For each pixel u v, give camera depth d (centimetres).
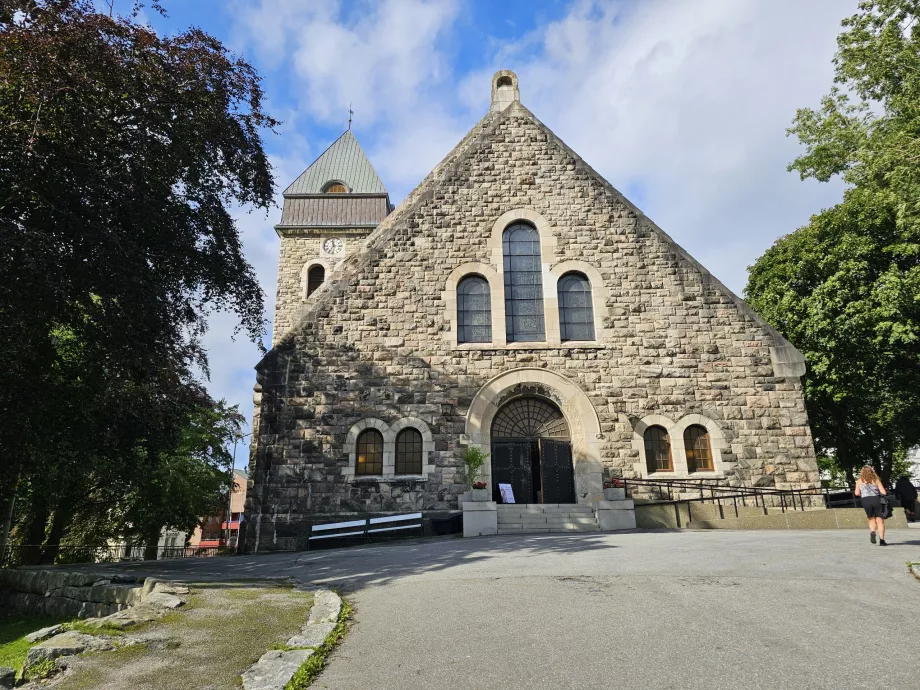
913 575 837
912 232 1906
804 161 2150
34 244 1146
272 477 1795
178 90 1387
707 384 1911
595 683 474
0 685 500
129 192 1320
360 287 1981
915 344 2202
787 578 830
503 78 2519
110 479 2533
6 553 2247
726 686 462
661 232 2053
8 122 1171
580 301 2011
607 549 1159
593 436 1852
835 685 460
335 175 3931
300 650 562
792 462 1852
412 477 1802
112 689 484
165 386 1691
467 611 702
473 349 1925
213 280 1617
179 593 816
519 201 2089
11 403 1375
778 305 2595
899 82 1911
